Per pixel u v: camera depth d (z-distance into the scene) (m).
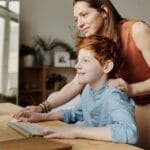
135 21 1.49
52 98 1.45
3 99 4.01
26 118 1.24
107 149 0.84
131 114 0.97
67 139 0.94
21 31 4.34
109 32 1.43
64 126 1.15
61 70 4.55
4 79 4.03
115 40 1.39
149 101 1.46
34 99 4.36
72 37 4.46
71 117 1.32
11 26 4.10
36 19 4.44
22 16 4.34
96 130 0.94
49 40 4.51
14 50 4.10
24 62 4.26
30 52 4.29
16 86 4.08
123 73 1.42
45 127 1.08
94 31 1.40
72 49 4.44
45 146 0.78
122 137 0.90
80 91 1.39
